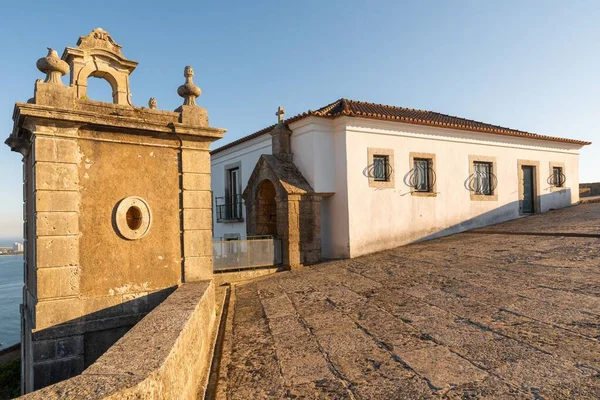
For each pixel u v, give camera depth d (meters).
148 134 6.88
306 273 10.30
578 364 3.54
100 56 6.89
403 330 5.04
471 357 3.98
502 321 4.88
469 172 14.59
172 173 7.15
